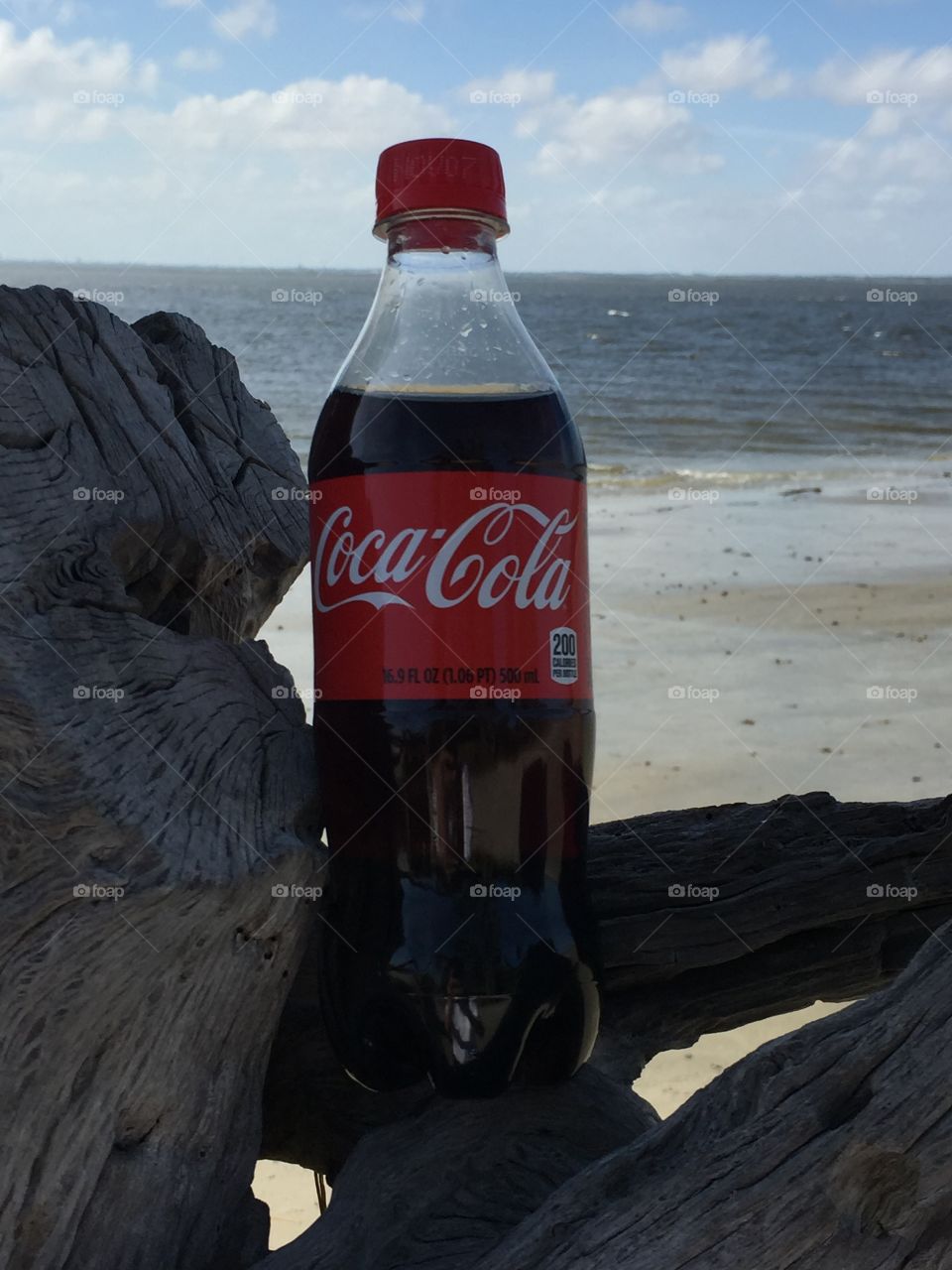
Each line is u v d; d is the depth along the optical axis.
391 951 0.34
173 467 0.39
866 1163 0.25
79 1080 0.29
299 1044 0.37
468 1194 0.32
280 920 0.32
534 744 0.33
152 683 0.32
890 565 2.22
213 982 0.31
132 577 0.37
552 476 0.34
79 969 0.28
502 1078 0.34
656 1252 0.26
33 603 0.30
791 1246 0.25
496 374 0.37
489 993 0.33
